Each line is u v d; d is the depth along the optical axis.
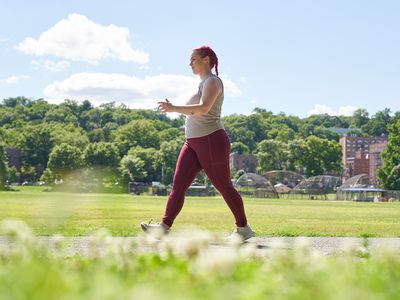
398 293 2.05
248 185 101.88
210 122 7.11
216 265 2.27
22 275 2.04
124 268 2.80
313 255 3.01
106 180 146.50
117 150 153.38
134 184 109.44
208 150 7.10
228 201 7.20
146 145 177.38
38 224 10.42
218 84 7.08
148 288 1.72
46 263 2.71
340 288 1.99
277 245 2.97
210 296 1.80
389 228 11.36
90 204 29.97
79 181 143.25
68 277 2.14
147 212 19.56
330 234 8.88
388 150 103.12
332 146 155.88
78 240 6.70
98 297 1.58
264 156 160.75
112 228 9.66
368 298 1.83
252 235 7.23
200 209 24.98
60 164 145.75
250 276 2.51
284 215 19.30
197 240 2.62
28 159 165.38
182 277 2.29
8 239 6.30
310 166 155.12
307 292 1.97
